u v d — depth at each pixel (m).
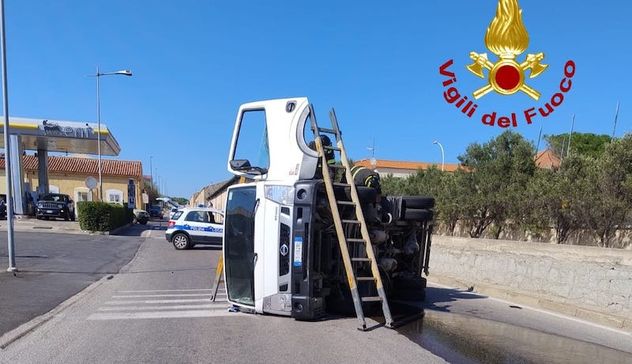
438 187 20.08
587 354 6.16
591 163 13.08
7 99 11.95
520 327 7.57
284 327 6.92
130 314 7.77
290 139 7.51
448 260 13.40
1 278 10.98
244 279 7.74
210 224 20.86
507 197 15.24
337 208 7.39
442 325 7.50
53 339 6.21
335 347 6.01
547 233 13.96
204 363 5.34
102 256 16.86
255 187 7.62
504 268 11.30
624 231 11.74
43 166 39.69
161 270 13.78
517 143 17.19
